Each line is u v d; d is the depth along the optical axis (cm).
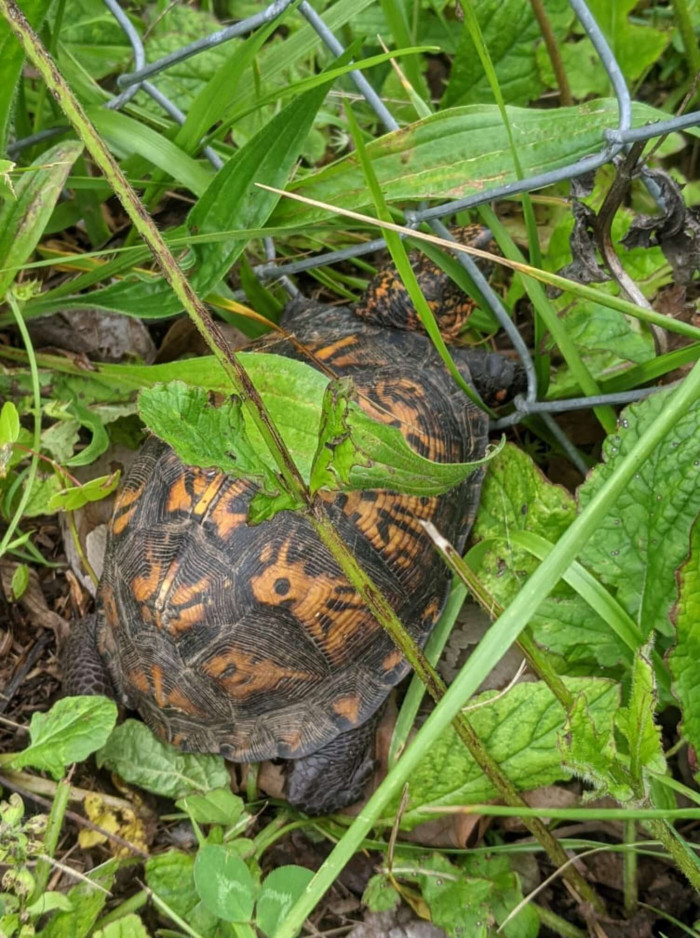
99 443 46
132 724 45
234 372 34
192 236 43
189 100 49
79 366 47
